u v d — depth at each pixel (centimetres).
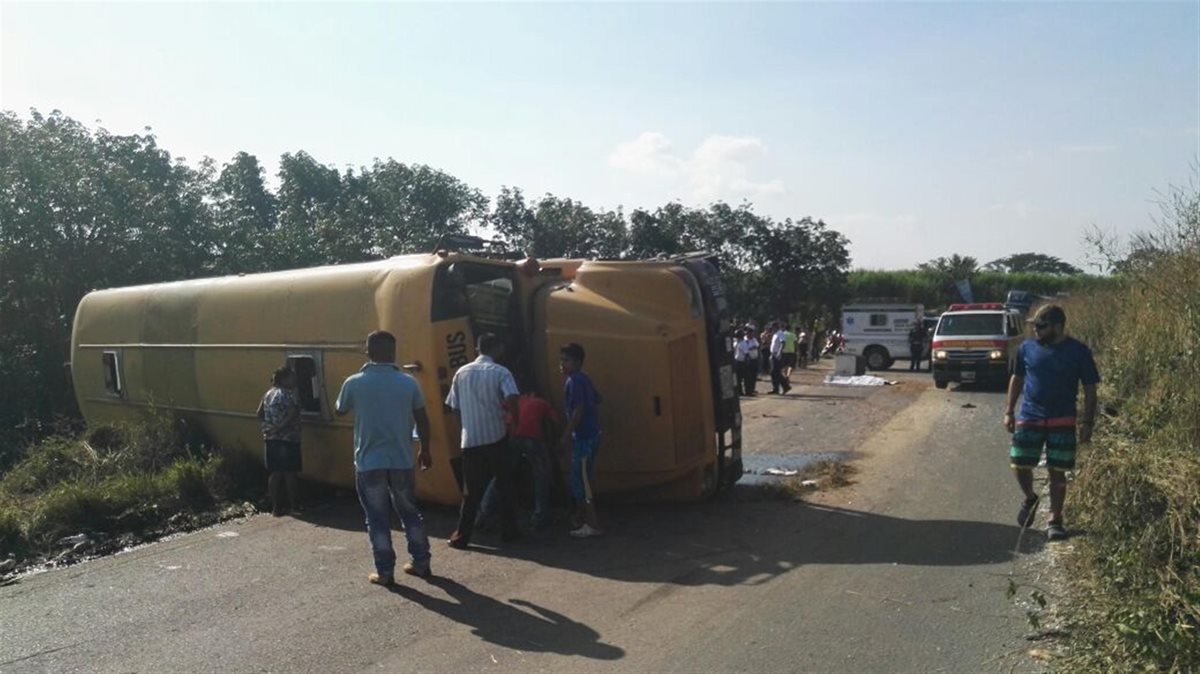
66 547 942
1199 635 482
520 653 584
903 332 3541
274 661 584
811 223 4188
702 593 693
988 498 980
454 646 600
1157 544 598
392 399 740
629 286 981
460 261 953
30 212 1964
